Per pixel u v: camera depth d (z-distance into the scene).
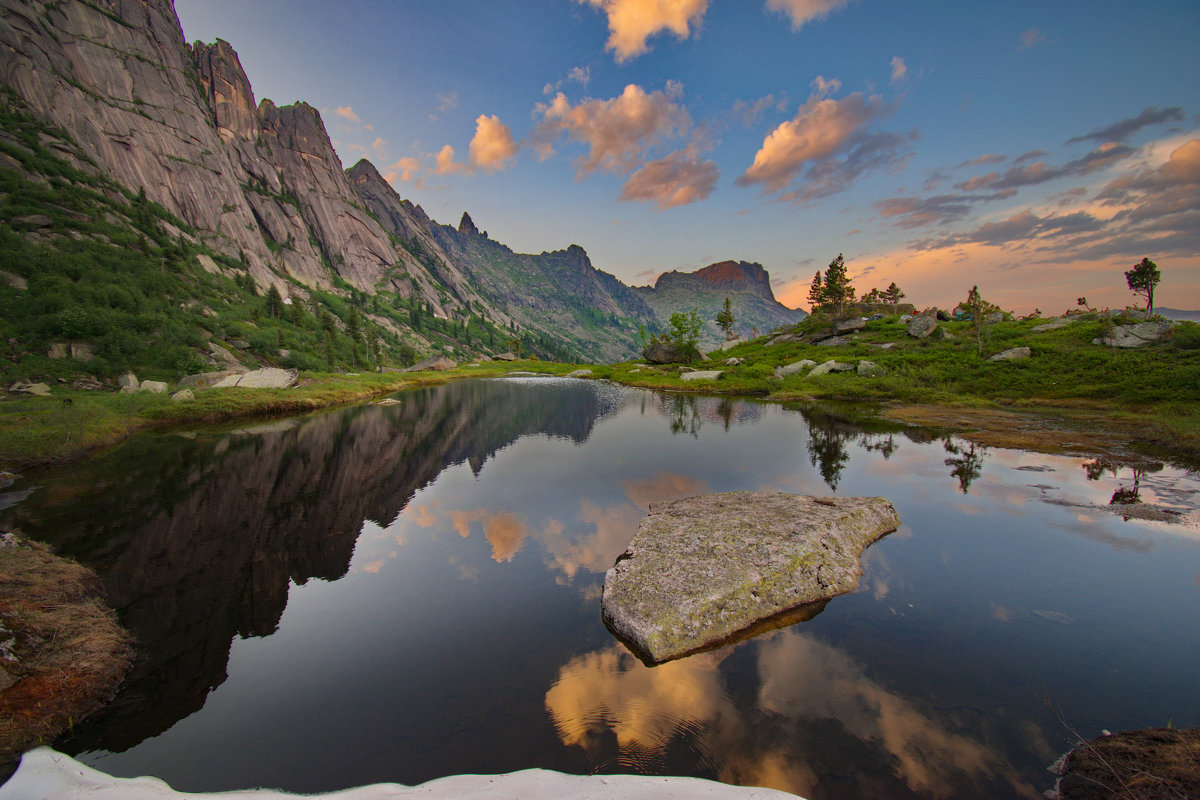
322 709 6.96
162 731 6.50
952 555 12.10
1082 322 63.47
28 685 6.72
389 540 13.59
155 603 10.10
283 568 11.81
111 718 6.71
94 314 58.91
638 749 6.12
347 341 123.88
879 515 13.73
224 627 9.21
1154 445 24.73
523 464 22.45
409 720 6.74
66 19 148.75
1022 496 16.83
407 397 52.91
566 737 6.37
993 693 7.17
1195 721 6.43
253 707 7.02
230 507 16.25
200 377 49.78
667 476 20.09
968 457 22.88
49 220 86.00
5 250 67.69
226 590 10.70
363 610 9.87
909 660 8.00
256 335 87.19
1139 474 19.59
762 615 9.16
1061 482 18.55
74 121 133.50
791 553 10.42
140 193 136.50
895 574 11.10
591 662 8.05
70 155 122.25
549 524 14.81
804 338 87.50
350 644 8.66
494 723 6.65
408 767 5.88
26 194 92.56
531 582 11.10
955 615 9.41
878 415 36.72
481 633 9.00
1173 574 11.12
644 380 69.31
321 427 33.12
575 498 17.33
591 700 7.09
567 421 35.56
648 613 8.73
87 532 13.82
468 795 5.06
